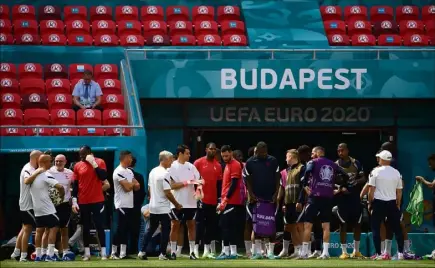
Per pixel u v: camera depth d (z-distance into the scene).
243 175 61.31
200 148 87.88
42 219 58.06
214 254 66.56
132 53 86.44
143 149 76.00
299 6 96.94
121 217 60.78
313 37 93.56
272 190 60.94
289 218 63.69
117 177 60.69
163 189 59.41
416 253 66.75
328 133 95.62
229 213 62.84
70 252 60.16
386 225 61.50
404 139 88.88
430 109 89.12
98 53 91.19
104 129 79.50
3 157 82.00
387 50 86.50
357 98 85.19
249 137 95.88
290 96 84.44
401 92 85.38
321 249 66.44
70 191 61.62
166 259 60.16
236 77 84.38
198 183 61.38
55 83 87.25
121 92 87.06
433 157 65.56
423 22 99.94
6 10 97.38
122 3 101.38
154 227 60.28
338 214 62.31
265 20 95.56
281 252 64.62
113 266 50.44
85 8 98.75
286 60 84.62
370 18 100.81
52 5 100.31
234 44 93.69
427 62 85.56
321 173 60.62
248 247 64.56
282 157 96.25
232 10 99.25
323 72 84.69
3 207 81.88
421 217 66.38
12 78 87.88
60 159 60.47
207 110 87.81
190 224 62.22
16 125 79.12
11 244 65.12
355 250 63.16
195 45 94.06
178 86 84.25
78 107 85.56
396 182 60.16
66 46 91.69
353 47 94.25
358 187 62.38
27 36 92.31
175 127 87.31
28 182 58.00
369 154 95.19
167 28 97.62
